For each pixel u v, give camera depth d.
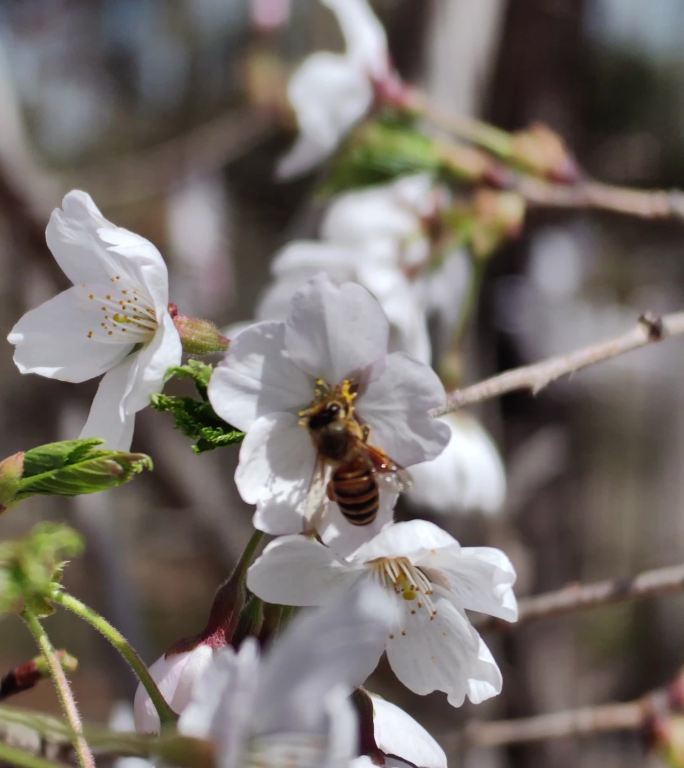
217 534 0.41
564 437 0.43
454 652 0.20
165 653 0.20
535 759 0.42
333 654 0.17
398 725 0.20
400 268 0.30
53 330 0.21
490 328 0.44
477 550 0.20
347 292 0.20
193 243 0.59
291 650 0.18
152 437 0.40
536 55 0.42
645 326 0.23
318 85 0.31
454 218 0.30
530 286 0.45
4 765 0.18
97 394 0.21
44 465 0.19
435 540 0.20
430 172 0.30
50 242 0.21
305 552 0.19
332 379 0.20
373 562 0.20
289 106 0.45
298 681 0.17
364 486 0.19
